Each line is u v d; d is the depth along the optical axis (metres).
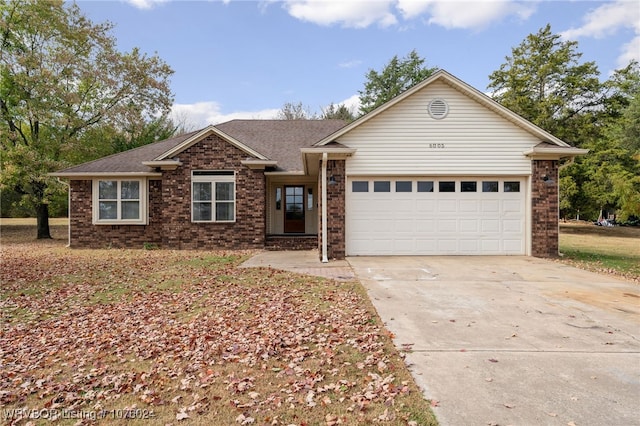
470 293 6.56
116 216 14.60
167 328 5.02
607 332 4.57
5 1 17.84
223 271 8.91
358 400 3.07
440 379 3.38
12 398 3.29
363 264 9.77
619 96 22.39
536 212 11.12
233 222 13.82
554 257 11.02
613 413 2.81
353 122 11.03
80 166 14.77
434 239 11.33
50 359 4.14
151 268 9.59
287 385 3.38
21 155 17.02
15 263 10.56
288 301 6.14
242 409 3.01
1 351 4.39
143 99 22.84
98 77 20.02
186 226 13.79
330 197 10.91
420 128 11.20
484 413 2.83
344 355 3.97
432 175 11.24
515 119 10.95
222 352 4.15
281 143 16.94
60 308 6.16
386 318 5.15
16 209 30.27
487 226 11.34
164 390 3.37
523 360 3.77
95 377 3.68
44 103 18.17
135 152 16.19
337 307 5.73
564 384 3.27
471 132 11.20
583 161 22.80
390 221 11.33
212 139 13.76
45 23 18.19
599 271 8.76
